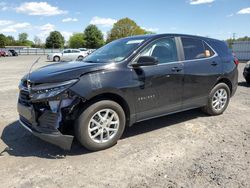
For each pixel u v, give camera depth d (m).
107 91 4.01
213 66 5.56
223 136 4.79
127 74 4.23
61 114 3.76
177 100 5.00
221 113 6.07
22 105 4.20
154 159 3.90
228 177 3.41
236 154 4.06
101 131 4.11
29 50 64.19
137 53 4.45
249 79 10.55
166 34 5.01
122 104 4.35
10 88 9.83
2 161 3.85
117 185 3.26
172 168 3.64
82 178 3.42
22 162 3.82
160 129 5.12
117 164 3.76
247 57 33.09
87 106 3.95
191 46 5.32
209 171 3.55
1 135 4.82
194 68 5.18
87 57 5.18
